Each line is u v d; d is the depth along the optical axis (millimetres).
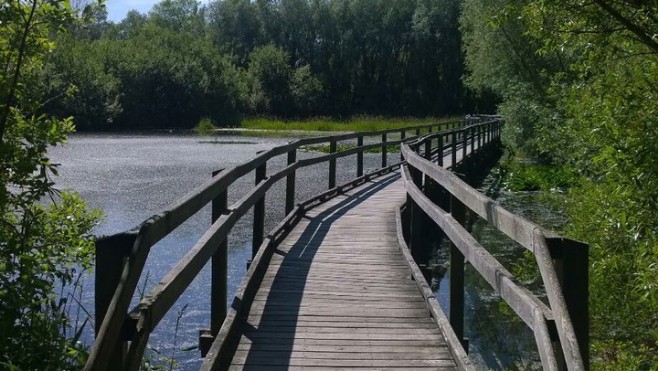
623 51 5652
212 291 4887
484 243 12234
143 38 60219
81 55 47594
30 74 4750
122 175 20297
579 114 5949
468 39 26219
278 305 5512
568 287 2697
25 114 4781
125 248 2645
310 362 4336
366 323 5113
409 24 64188
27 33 4492
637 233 5117
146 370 5133
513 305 2957
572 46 5863
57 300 6262
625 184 5195
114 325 2311
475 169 21719
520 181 19266
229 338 4555
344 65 66500
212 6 70375
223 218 4594
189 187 17781
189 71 53938
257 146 32688
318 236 8320
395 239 8234
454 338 4438
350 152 13133
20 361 4000
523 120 21406
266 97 61312
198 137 40594
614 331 6523
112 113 48250
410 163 8109
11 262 4336
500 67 22297
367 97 65375
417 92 63781
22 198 4758
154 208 14500
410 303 5625
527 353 7527
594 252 6383
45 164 4637
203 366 3893
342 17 66375
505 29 21141
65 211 5094
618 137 5195
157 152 28859
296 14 67438
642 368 5875
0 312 4059
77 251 5047
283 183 18609
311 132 46531
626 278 6258
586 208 6820
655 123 5105
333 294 5844
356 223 9289
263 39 68938
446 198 14867
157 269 9617
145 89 52281
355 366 4277
